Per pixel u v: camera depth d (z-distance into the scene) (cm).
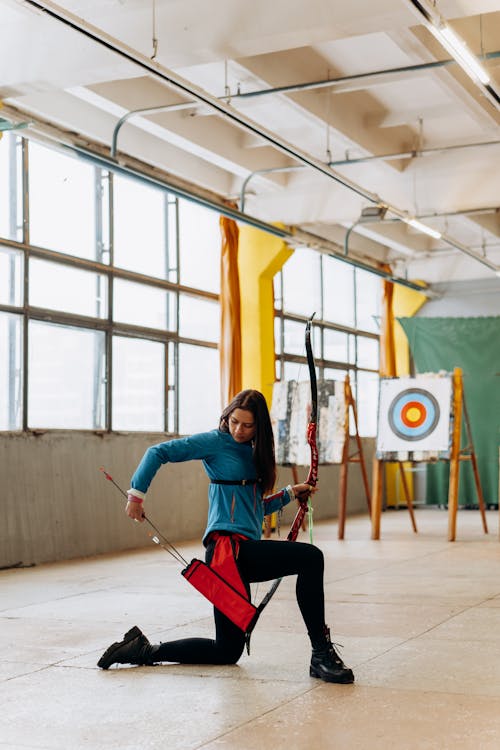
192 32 596
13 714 314
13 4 607
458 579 646
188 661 375
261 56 754
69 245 869
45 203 838
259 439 356
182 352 1038
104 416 903
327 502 1298
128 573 702
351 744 275
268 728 293
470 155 984
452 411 948
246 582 356
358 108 898
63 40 618
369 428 1510
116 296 927
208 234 1098
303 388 1002
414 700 323
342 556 797
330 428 975
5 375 788
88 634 456
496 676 358
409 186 1024
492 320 1411
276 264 1101
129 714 311
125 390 938
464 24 704
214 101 654
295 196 1061
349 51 754
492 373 1404
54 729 296
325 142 954
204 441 358
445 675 361
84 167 891
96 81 634
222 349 1055
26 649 421
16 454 757
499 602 544
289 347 1270
